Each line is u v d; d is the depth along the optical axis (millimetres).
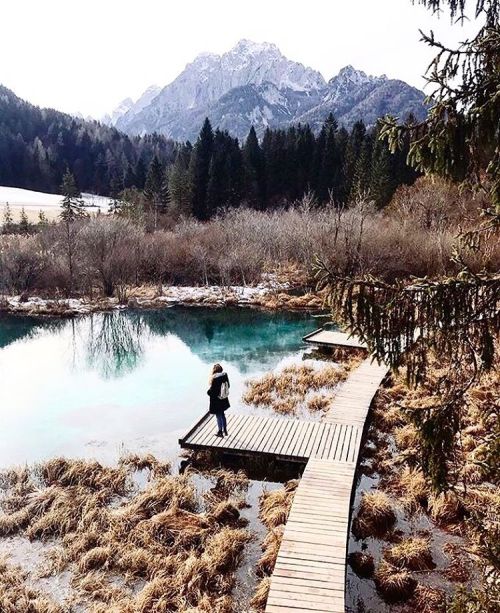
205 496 10766
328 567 7797
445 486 4691
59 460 11859
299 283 36250
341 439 12430
